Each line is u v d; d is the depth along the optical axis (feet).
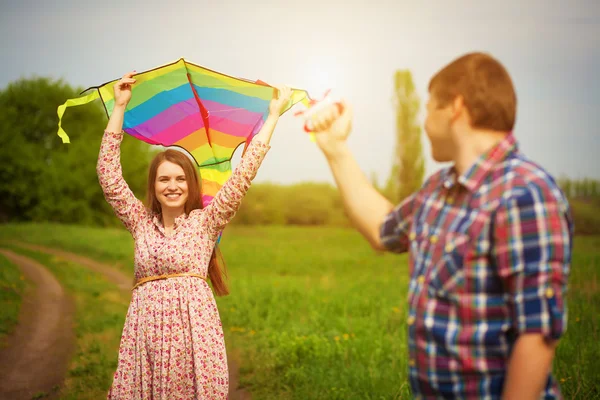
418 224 6.49
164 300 11.20
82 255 67.21
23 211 122.31
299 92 11.34
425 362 6.19
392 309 29.45
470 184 6.05
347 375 17.95
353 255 65.51
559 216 5.71
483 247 5.88
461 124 6.30
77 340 26.89
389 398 15.44
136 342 11.27
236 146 12.64
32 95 125.39
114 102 11.71
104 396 18.71
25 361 23.80
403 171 97.91
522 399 5.60
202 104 11.93
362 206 7.29
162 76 11.44
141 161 119.03
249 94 11.59
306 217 102.01
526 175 5.86
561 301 5.59
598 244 67.36
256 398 17.56
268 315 29.32
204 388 10.98
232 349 23.88
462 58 6.40
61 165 121.80
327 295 35.68
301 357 20.59
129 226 11.76
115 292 42.27
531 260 5.62
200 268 11.47
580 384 14.44
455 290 5.98
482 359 5.93
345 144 7.31
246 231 94.73
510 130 6.26
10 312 32.73
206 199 12.85
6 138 122.31
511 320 5.85
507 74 6.28
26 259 61.31
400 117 97.30
